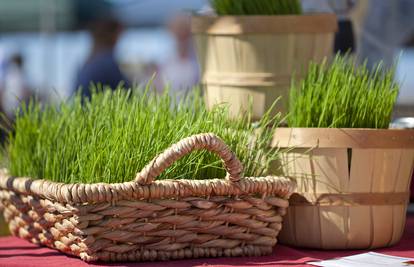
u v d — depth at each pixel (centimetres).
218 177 158
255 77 178
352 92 163
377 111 163
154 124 157
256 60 178
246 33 177
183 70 414
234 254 156
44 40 446
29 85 480
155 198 149
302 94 164
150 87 179
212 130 160
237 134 162
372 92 163
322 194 162
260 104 179
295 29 176
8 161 189
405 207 168
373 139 159
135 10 623
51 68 448
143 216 149
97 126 163
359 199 161
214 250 155
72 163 162
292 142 162
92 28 334
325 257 158
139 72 559
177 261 153
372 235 163
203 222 152
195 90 176
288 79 178
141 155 154
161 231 151
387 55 228
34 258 159
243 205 153
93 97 180
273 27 176
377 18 226
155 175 147
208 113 163
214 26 180
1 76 474
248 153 162
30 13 572
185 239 152
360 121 162
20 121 187
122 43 603
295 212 165
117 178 154
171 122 159
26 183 166
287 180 158
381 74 168
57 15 488
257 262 152
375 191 162
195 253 154
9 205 179
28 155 181
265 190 154
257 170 163
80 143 164
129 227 149
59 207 152
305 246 166
